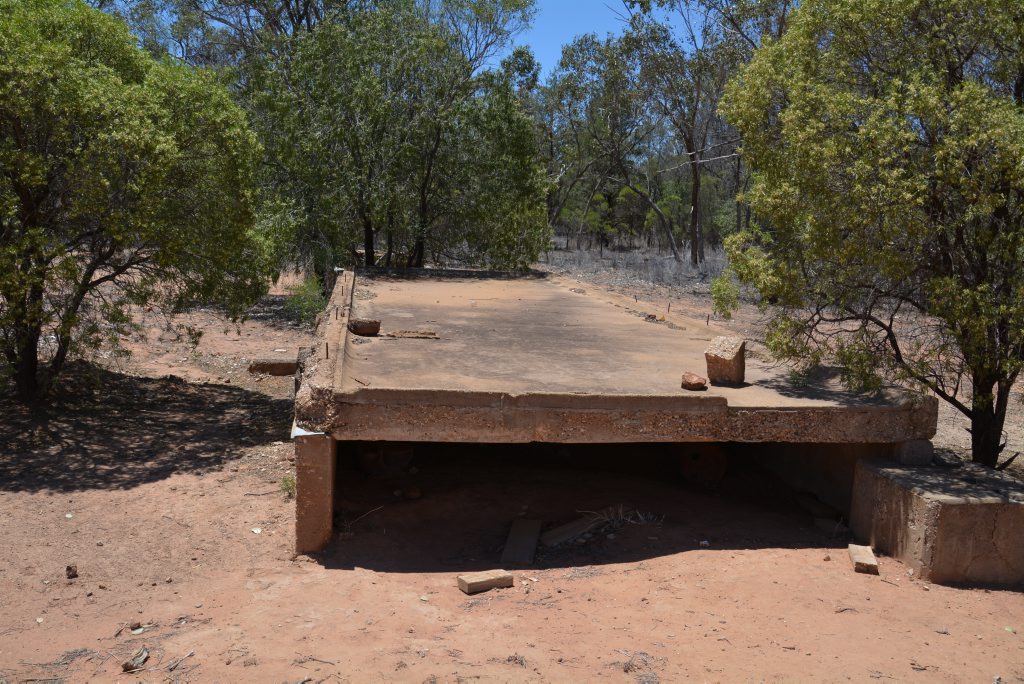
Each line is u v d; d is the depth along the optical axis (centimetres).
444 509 672
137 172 833
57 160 827
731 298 778
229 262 955
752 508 718
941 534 549
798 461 783
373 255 1909
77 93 792
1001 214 641
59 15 885
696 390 652
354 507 668
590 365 749
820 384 712
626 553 598
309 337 1485
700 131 3350
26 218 842
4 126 810
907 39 686
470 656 435
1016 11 654
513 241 1838
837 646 457
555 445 877
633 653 443
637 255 3456
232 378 1198
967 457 859
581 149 3684
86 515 654
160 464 781
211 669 420
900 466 632
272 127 1664
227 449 834
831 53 717
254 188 1000
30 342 924
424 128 1747
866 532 627
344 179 1650
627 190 4194
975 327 620
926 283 659
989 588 554
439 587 535
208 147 897
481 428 586
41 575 552
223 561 578
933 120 617
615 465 826
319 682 405
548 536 623
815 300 712
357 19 1730
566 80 3394
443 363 728
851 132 655
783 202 672
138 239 886
